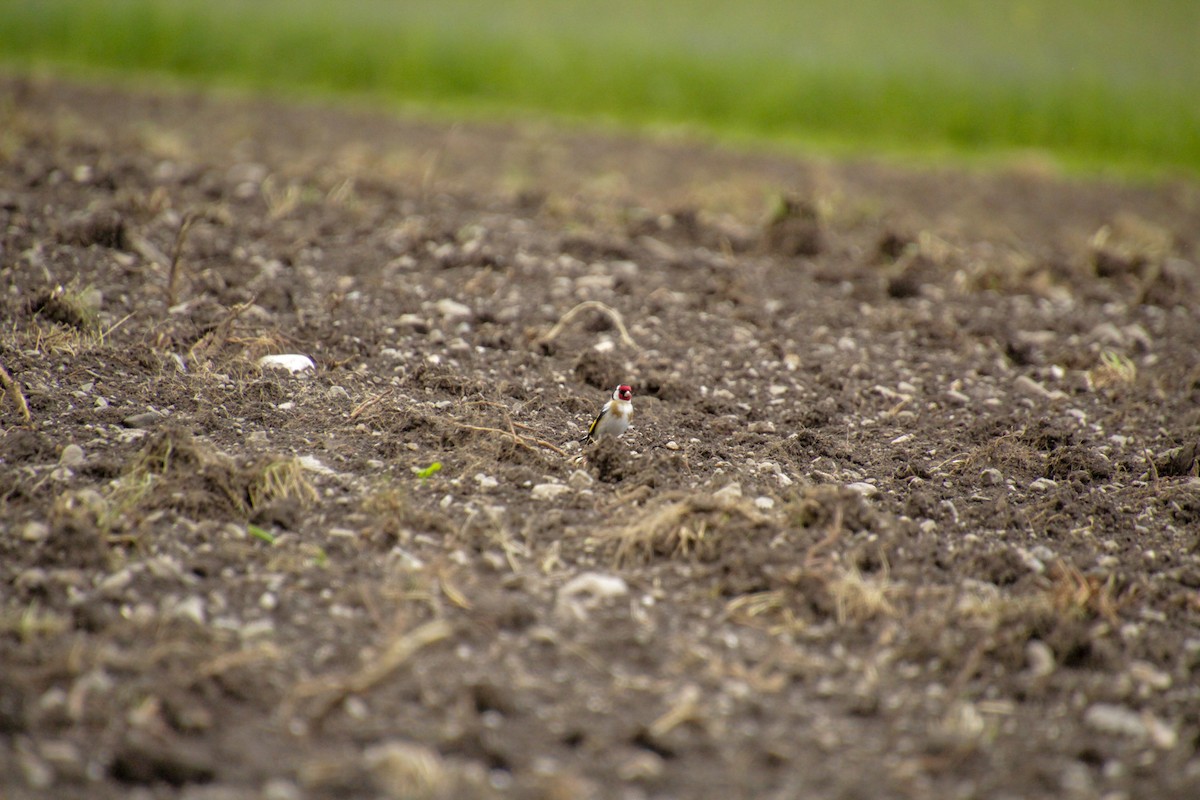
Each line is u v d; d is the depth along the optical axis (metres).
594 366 26.28
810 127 70.06
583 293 32.06
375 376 25.16
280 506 18.56
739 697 15.26
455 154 53.94
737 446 23.44
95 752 13.26
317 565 17.50
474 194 43.44
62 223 31.47
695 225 39.62
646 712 14.76
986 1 103.62
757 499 20.66
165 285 28.80
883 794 13.57
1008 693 15.80
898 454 23.78
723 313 31.77
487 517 19.36
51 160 39.66
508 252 35.25
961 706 15.41
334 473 20.28
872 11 97.69
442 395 24.50
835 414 25.88
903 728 14.91
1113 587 18.38
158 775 12.91
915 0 102.88
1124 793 13.87
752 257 38.44
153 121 54.22
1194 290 38.72
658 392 26.02
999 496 21.86
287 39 71.94
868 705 15.18
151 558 17.12
